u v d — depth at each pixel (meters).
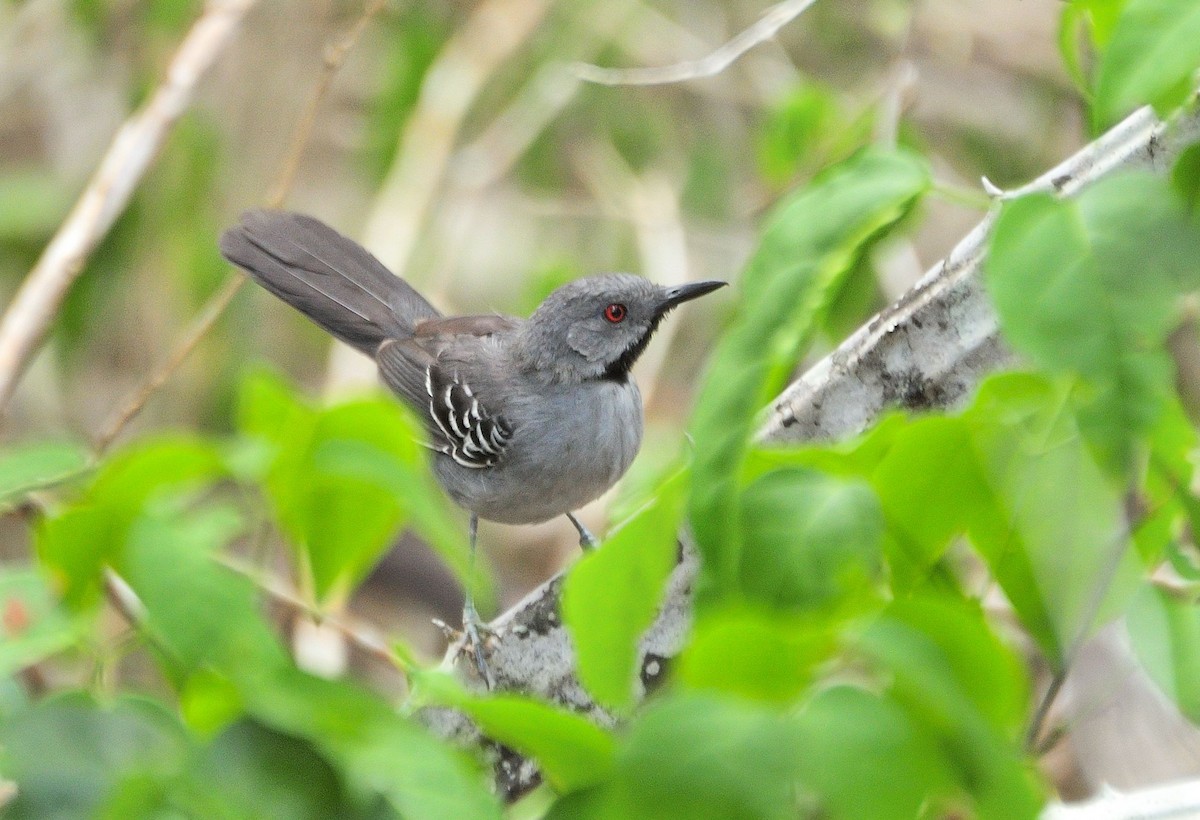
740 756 2.03
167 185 8.55
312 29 9.13
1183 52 2.33
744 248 8.62
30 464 3.15
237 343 8.86
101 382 8.89
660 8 9.26
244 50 9.00
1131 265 2.19
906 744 2.05
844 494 2.49
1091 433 2.16
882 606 2.41
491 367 6.84
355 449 3.39
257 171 9.06
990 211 2.70
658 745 2.06
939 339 3.02
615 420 6.71
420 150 8.63
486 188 9.06
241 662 2.41
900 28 8.35
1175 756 4.62
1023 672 2.41
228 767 2.27
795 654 2.28
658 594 2.65
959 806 2.40
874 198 2.63
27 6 9.36
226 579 2.46
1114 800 3.10
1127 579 2.84
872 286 5.70
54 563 2.84
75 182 9.13
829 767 2.03
